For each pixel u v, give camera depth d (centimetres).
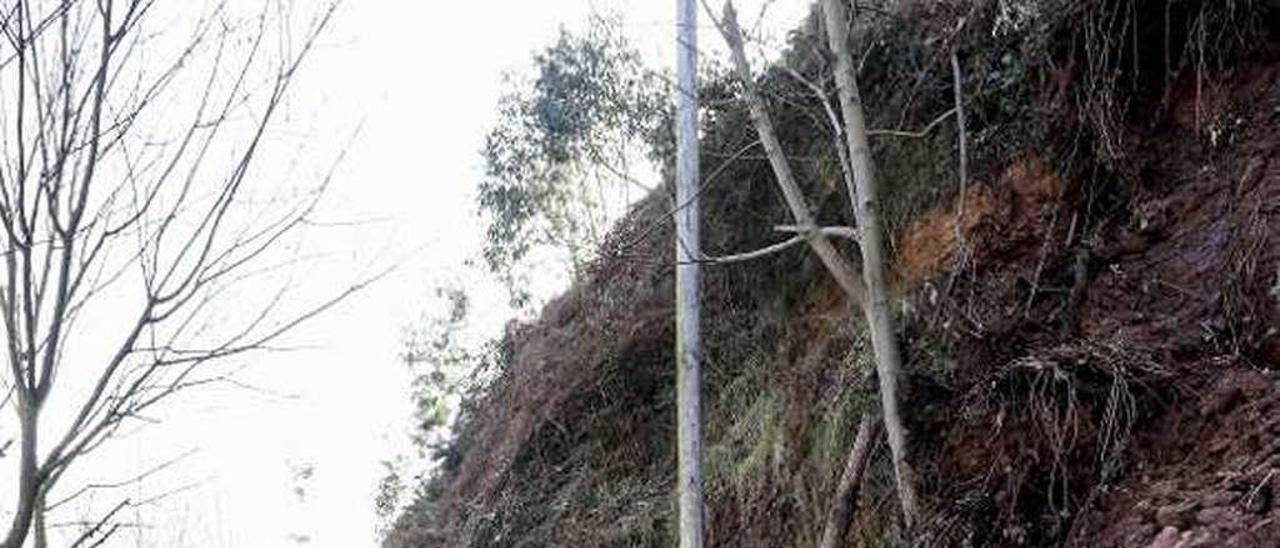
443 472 1834
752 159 1145
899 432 744
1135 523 620
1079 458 688
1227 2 782
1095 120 823
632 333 1331
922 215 959
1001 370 738
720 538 1029
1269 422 611
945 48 973
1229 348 679
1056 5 866
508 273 1642
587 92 1504
